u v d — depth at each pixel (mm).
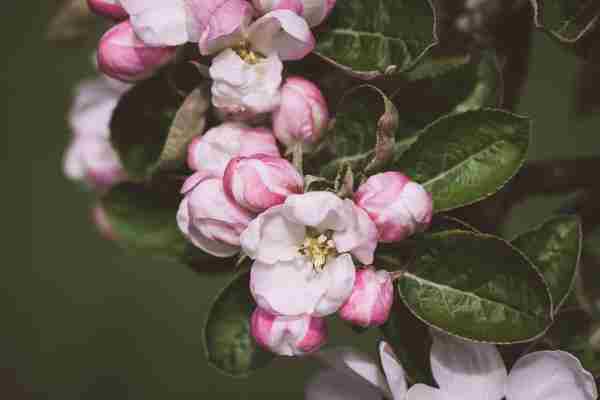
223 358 413
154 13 386
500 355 402
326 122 394
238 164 373
